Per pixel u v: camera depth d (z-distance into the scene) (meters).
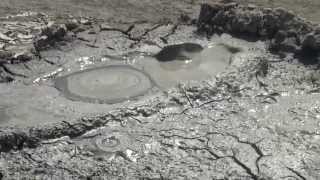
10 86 6.09
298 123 5.62
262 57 6.53
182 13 7.52
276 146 5.36
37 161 5.16
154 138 5.43
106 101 5.87
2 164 5.11
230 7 7.22
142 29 7.18
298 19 6.81
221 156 5.25
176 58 6.63
